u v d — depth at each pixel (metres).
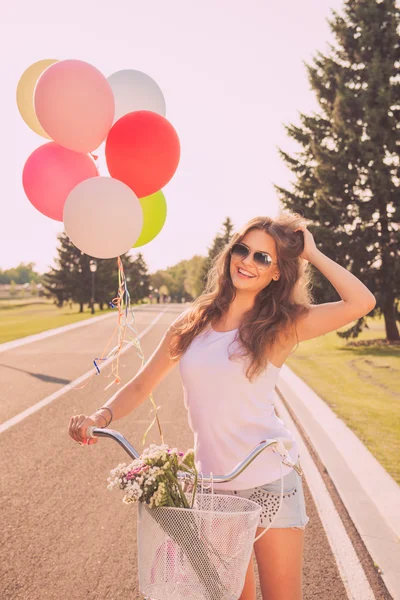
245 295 2.75
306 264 2.86
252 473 2.46
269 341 2.54
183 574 2.08
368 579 3.78
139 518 2.17
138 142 3.60
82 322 40.16
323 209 24.30
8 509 5.09
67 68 3.54
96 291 70.81
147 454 2.25
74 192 3.53
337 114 24.28
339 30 25.16
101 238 3.48
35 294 165.88
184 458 2.32
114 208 3.46
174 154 3.72
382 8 24.42
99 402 10.51
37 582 3.77
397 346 22.98
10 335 27.64
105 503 5.25
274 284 2.77
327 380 13.79
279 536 2.43
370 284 24.08
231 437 2.52
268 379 2.58
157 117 3.70
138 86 4.01
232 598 2.07
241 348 2.54
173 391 12.27
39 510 5.07
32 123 4.02
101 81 3.61
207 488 2.40
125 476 2.18
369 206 23.78
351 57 25.48
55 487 5.70
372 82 23.59
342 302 2.62
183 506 2.17
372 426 8.51
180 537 2.07
